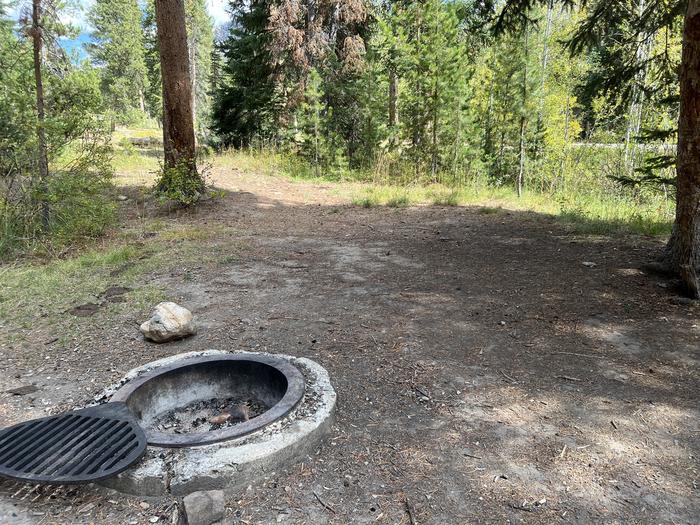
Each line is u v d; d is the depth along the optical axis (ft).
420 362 11.77
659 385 10.61
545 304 15.49
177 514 7.06
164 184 31.58
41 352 12.66
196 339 13.30
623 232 25.02
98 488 7.63
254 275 18.99
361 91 50.24
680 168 16.76
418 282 18.04
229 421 9.45
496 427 9.16
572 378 10.94
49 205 22.99
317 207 34.65
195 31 98.58
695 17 15.43
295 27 51.44
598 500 7.27
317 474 7.90
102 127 24.77
